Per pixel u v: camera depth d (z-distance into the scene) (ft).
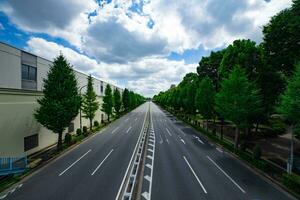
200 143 88.99
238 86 69.87
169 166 57.26
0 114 56.24
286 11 67.62
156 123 157.48
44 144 79.66
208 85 108.99
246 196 39.88
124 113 236.22
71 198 38.88
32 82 73.20
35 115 68.13
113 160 62.90
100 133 112.57
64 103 69.72
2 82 57.72
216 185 44.86
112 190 42.24
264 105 82.99
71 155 68.64
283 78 80.74
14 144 61.87
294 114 42.75
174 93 231.71
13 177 48.19
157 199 38.27
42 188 43.24
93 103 114.32
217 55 139.33
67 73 74.02
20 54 66.49
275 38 71.15
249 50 87.10
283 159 61.72
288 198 39.27
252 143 80.12
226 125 134.10
